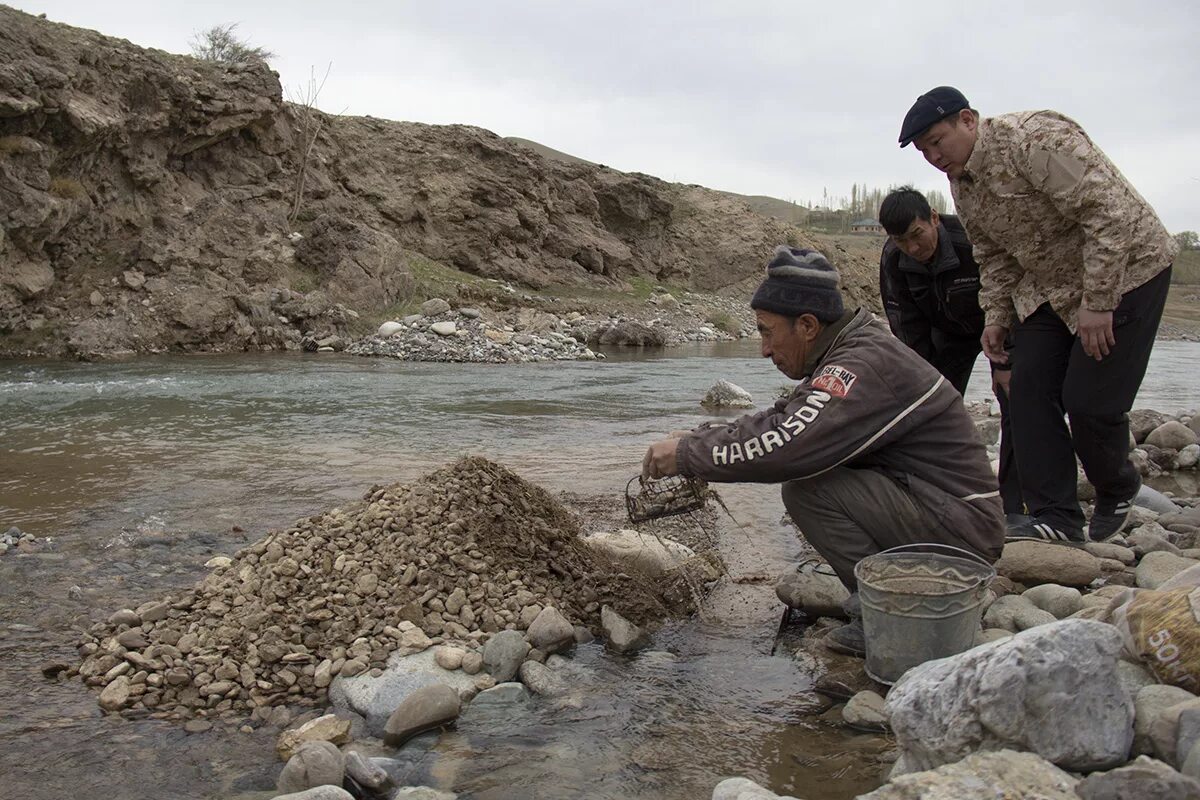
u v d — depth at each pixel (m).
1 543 5.00
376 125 28.05
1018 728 2.38
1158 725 2.42
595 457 7.87
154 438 8.38
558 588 4.18
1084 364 4.29
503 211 28.48
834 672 3.47
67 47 16.62
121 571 4.64
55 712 3.25
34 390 11.45
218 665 3.52
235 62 21.70
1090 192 3.94
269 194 20.52
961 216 4.50
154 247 17.69
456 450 8.06
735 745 3.03
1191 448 7.52
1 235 15.20
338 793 2.62
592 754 2.99
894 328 5.42
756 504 6.26
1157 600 2.82
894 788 2.24
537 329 21.38
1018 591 4.13
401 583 3.97
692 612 4.28
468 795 2.75
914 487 3.41
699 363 18.47
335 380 13.23
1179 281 57.22
